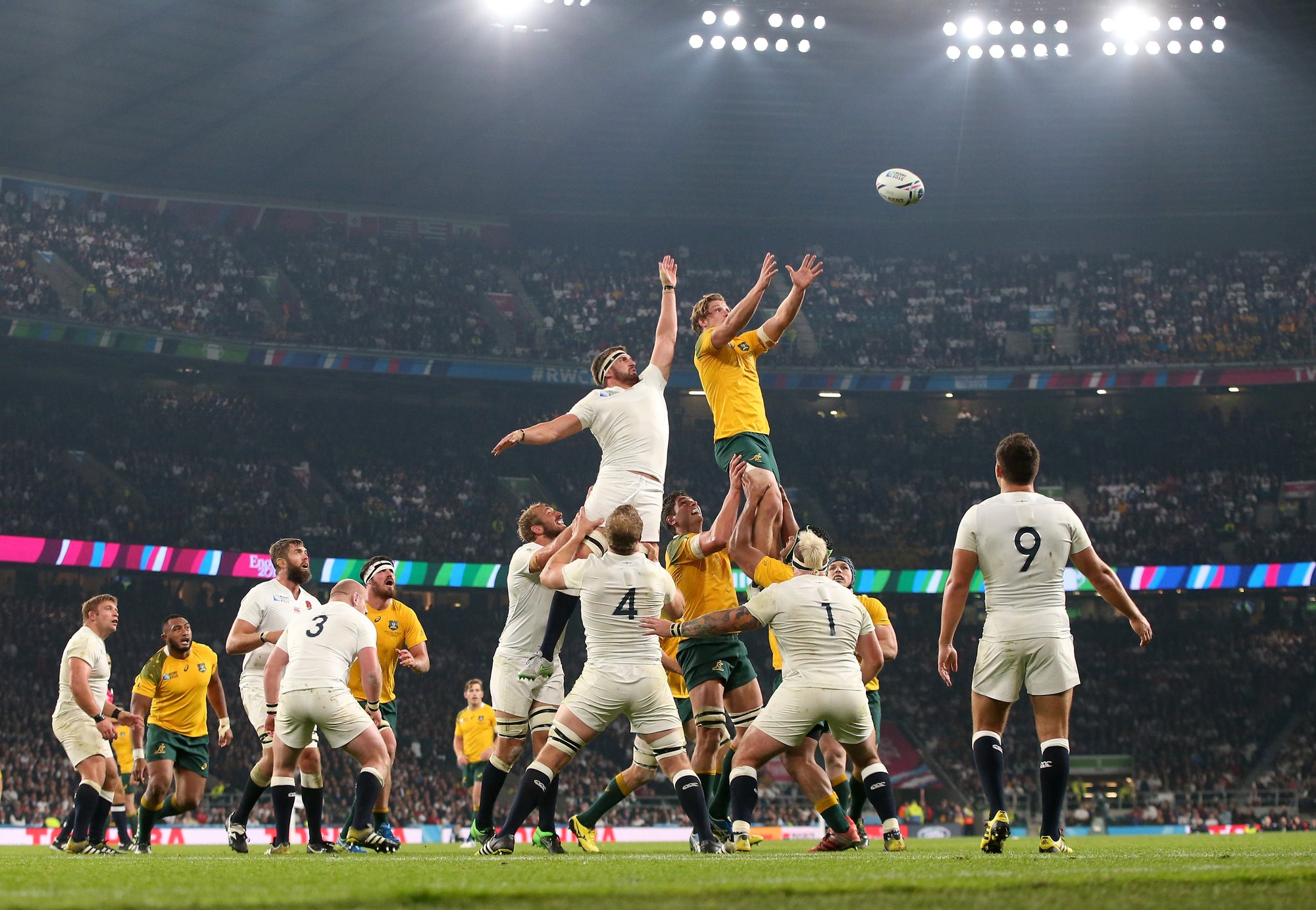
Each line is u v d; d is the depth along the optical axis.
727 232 98.69
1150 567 80.06
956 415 95.56
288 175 90.31
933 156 93.25
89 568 70.75
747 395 19.20
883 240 99.12
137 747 23.88
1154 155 91.38
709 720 19.33
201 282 84.62
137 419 82.94
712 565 19.70
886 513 88.06
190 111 82.12
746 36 86.31
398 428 90.94
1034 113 89.75
